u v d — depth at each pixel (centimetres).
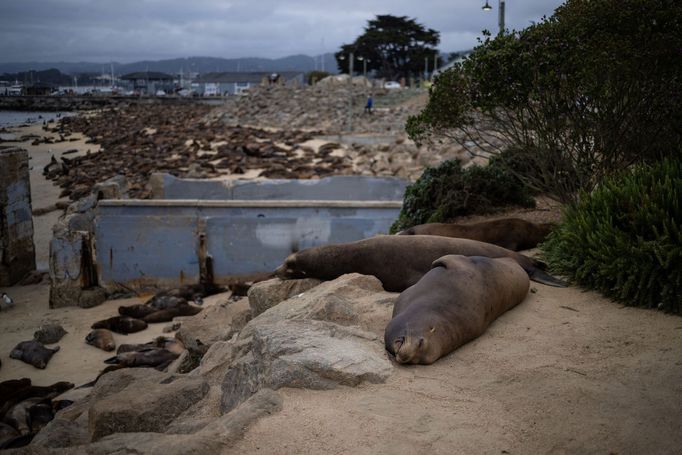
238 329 865
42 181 3394
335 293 653
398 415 409
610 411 406
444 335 493
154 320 1350
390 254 743
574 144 854
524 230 880
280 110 6216
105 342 1196
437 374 469
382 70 10556
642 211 633
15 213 1795
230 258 1623
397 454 364
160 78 18138
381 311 599
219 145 4400
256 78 15388
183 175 3053
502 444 376
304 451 369
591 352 498
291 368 453
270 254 1627
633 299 596
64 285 1520
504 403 424
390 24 10575
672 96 762
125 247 1605
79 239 1537
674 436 374
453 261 579
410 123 997
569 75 774
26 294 1666
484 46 844
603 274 629
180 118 7238
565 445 374
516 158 1172
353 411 414
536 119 846
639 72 734
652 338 517
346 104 6119
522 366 477
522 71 794
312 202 1616
